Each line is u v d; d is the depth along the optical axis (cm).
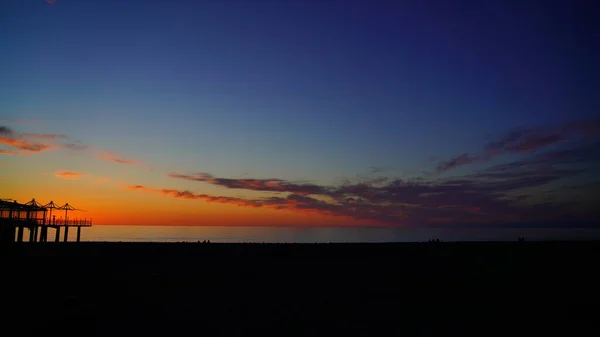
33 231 5691
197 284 2992
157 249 5231
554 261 4103
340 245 6044
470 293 2783
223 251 5153
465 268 3794
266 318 2150
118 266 3734
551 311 2309
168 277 3222
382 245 5972
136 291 2697
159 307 2312
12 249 4731
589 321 2116
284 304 2450
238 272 3569
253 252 5134
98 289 2712
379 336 1884
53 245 5609
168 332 1878
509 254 4700
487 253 4788
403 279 3291
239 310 2297
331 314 2244
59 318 1666
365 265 4044
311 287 2967
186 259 4391
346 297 2655
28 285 2750
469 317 2198
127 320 2027
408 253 5003
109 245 5812
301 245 5991
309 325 2039
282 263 4178
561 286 2970
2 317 1934
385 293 2783
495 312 2297
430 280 3225
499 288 2933
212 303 2444
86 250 4969
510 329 1989
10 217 4894
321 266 3975
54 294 2503
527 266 3844
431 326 2034
